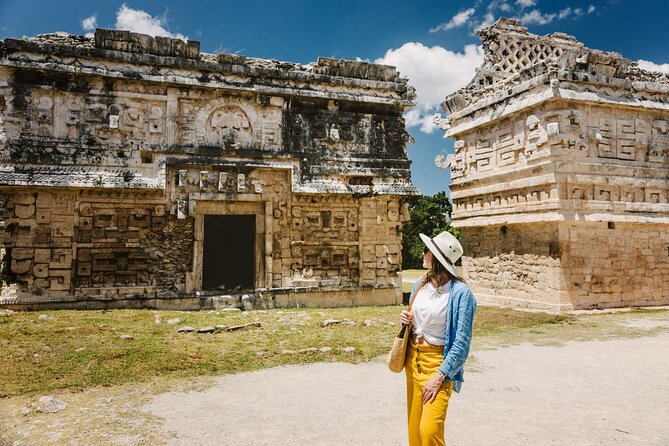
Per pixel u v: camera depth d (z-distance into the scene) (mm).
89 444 4582
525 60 18531
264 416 5438
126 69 13438
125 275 13109
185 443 4656
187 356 7883
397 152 16188
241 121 14523
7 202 12336
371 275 15484
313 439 4789
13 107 12492
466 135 18531
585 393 6434
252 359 7914
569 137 14477
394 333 10125
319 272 14961
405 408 5754
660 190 15703
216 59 14633
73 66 12875
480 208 17734
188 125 14000
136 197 13297
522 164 15695
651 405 5938
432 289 3781
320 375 7191
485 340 10102
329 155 15312
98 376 6758
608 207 14789
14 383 6391
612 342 9875
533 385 6797
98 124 13188
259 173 14531
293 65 15477
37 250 12430
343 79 15562
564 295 14102
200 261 13836
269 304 14234
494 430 5070
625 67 15422
